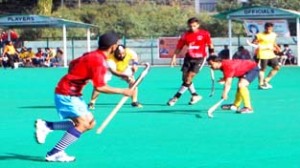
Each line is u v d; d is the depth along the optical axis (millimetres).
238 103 15289
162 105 17266
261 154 10047
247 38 41062
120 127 13141
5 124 14148
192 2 61156
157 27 53312
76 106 9547
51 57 42844
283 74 29562
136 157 10008
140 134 12211
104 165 9469
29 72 35688
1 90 23609
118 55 15273
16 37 44812
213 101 17984
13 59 41531
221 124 13320
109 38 9359
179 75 31109
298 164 9289
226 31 51250
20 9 59438
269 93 20234
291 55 38469
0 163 9766
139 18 53688
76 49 47094
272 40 21797
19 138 12102
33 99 19906
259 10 37438
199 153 10219
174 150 10508
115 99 19203
